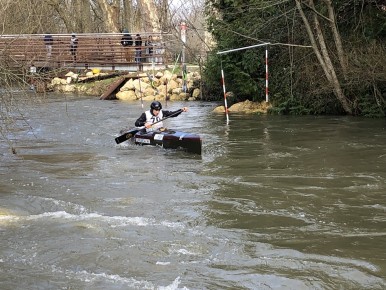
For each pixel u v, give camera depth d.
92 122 17.81
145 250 6.04
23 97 11.11
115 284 5.16
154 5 34.97
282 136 13.66
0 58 10.38
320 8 17.56
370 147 11.76
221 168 10.19
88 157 11.60
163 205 7.83
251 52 19.06
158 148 12.49
